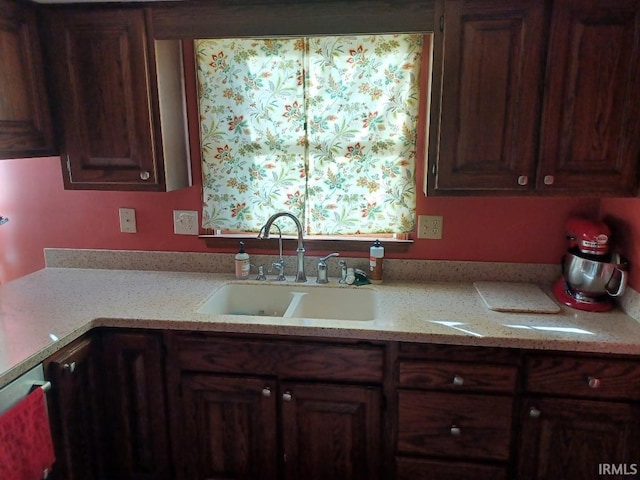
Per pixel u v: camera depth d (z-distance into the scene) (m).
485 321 1.83
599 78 1.75
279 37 1.94
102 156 2.09
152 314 1.92
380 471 1.92
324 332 1.79
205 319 1.87
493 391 1.77
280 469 1.97
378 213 2.26
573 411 1.74
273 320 1.86
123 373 1.96
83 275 2.43
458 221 2.24
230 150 2.28
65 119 2.08
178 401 1.96
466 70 1.81
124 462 2.06
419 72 2.11
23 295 2.14
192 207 2.40
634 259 1.86
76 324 1.82
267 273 2.41
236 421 1.95
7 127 1.88
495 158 1.87
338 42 2.11
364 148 2.20
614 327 1.77
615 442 1.75
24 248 2.58
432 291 2.17
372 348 1.80
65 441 1.77
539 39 1.75
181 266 2.47
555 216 2.18
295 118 2.21
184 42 2.21
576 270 1.96
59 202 2.49
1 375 1.46
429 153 1.91
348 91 2.16
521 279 2.25
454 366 1.77
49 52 2.02
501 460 1.83
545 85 1.78
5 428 1.44
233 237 2.40
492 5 1.75
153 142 2.05
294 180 2.28
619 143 1.78
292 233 2.35
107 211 2.47
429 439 1.85
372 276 2.27
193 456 2.01
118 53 1.98
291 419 1.91
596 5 1.70
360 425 1.88
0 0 1.82
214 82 2.22
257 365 1.88
